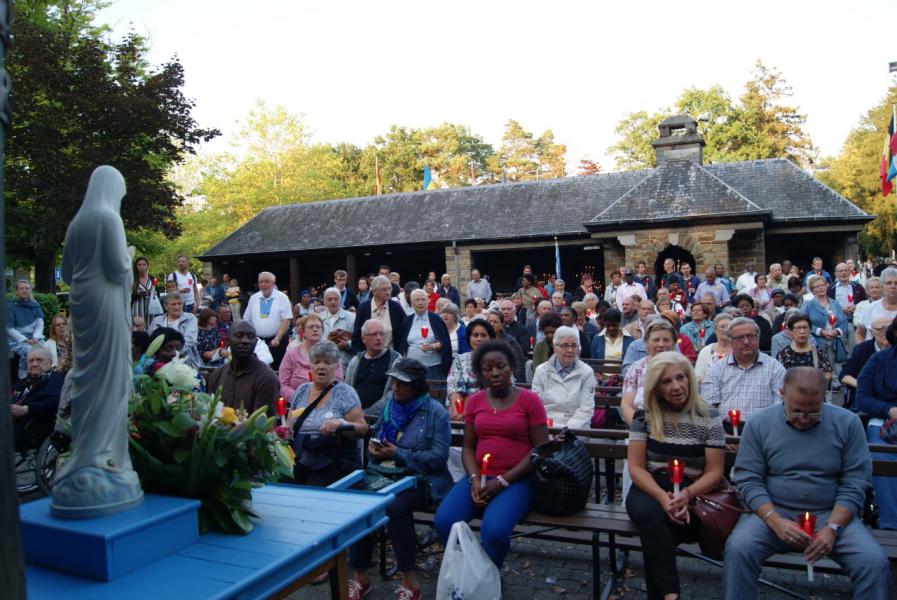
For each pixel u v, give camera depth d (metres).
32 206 19.97
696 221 22.97
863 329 8.90
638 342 6.78
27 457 7.20
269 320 10.41
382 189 71.12
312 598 4.62
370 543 4.61
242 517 2.78
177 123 21.28
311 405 5.07
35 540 2.44
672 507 3.86
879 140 45.44
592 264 29.58
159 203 21.70
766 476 4.00
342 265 32.75
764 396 5.56
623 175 29.05
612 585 4.71
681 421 4.11
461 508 4.37
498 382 4.49
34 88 18.98
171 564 2.46
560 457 4.27
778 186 25.45
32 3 21.70
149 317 10.45
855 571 3.59
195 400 2.91
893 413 5.25
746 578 3.73
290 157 46.56
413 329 8.08
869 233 45.34
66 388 4.24
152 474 2.78
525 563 5.12
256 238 33.22
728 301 15.95
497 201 30.23
